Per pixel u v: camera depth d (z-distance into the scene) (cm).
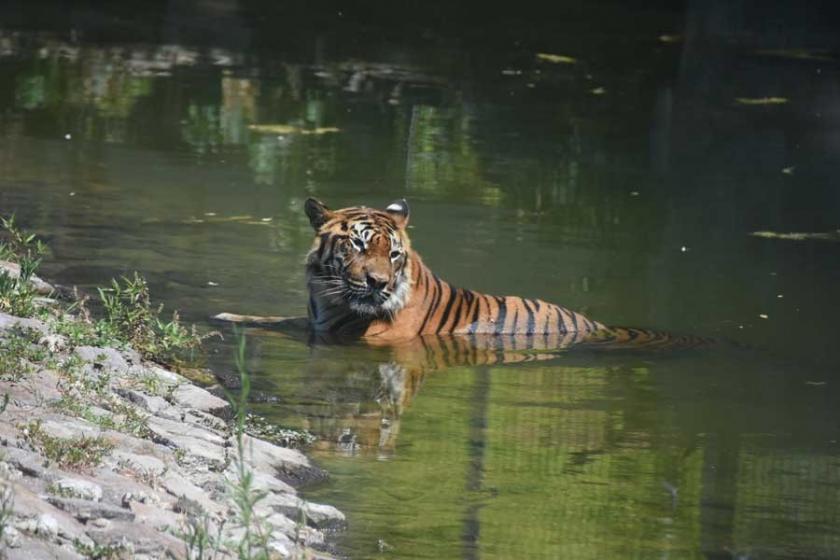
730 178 1961
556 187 1866
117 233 1502
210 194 1716
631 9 3491
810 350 1261
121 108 2200
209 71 2536
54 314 1066
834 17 3297
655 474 909
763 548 778
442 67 2700
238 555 661
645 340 1280
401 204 1339
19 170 1770
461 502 832
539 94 2498
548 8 3459
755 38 3134
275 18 3162
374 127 2177
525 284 1429
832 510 849
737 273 1512
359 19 3206
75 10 3125
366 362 1170
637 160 2055
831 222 1744
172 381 985
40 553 585
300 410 1011
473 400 1070
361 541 755
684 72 2759
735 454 959
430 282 1318
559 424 1013
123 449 784
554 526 799
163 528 675
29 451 714
